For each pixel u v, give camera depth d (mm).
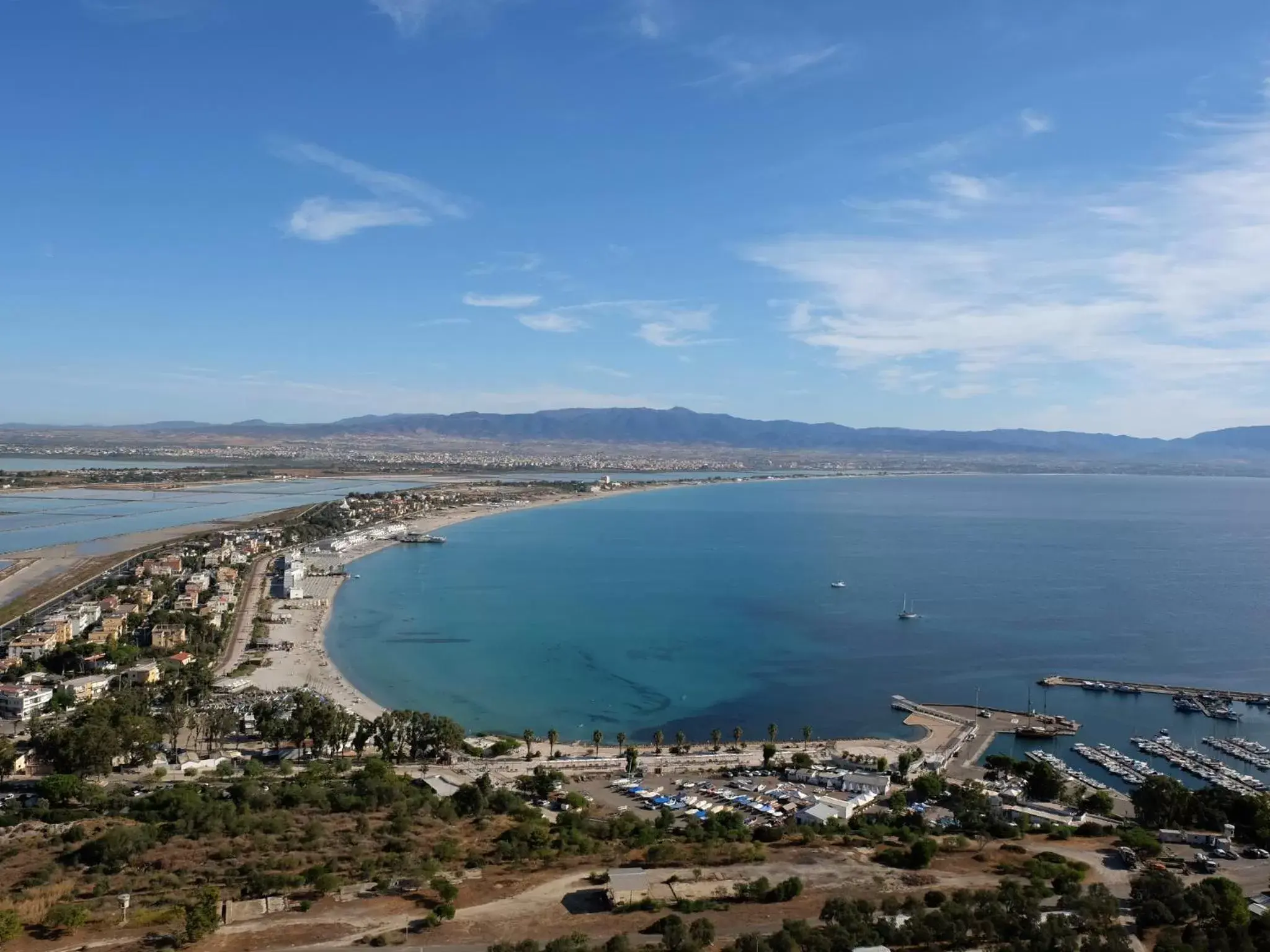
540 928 99000
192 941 94688
